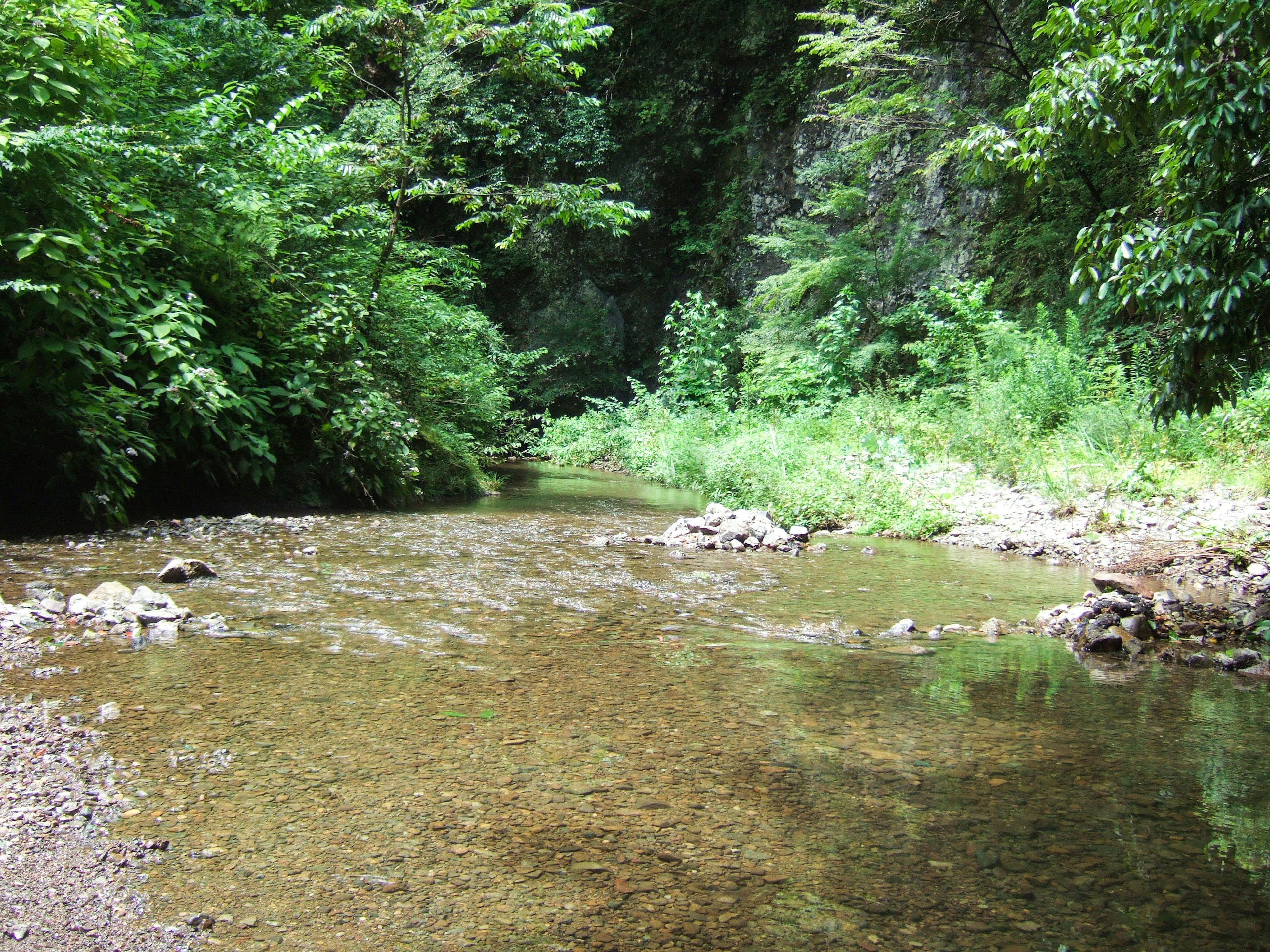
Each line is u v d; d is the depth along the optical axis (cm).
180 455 607
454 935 129
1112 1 374
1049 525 629
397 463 714
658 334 1903
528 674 268
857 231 1445
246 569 416
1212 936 134
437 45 821
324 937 127
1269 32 307
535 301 1894
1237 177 332
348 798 176
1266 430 721
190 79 854
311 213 807
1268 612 362
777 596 408
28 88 504
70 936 124
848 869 153
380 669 266
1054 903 143
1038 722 238
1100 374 924
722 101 1802
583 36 822
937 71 1424
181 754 194
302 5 1236
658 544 563
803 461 852
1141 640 336
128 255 561
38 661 260
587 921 134
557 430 1627
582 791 183
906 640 332
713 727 226
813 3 1648
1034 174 426
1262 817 178
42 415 508
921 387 1198
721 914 137
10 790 171
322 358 702
